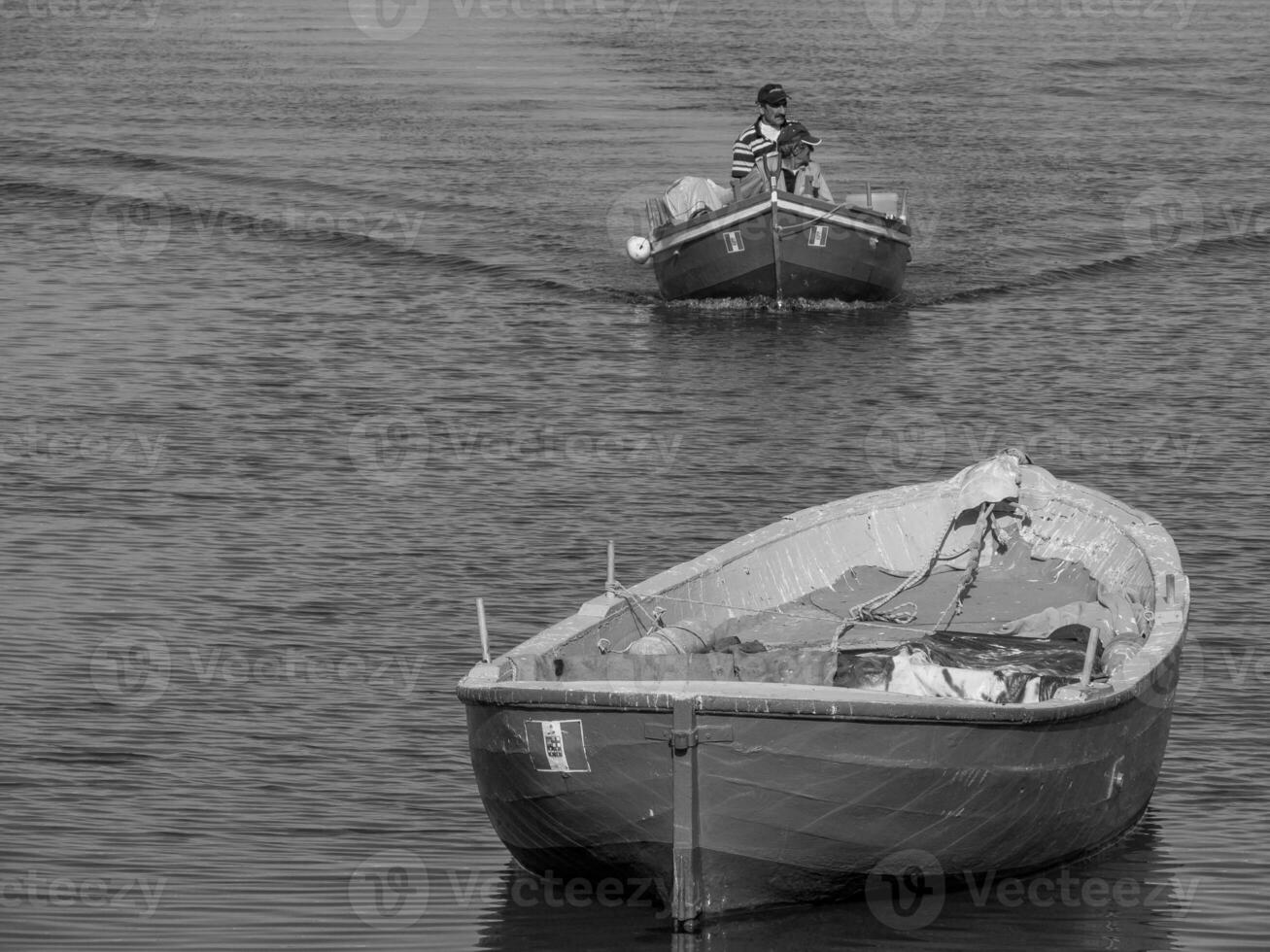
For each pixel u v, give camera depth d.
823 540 34.06
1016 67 128.62
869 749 23.86
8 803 28.52
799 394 56.72
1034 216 83.31
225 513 44.34
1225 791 29.19
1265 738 31.02
